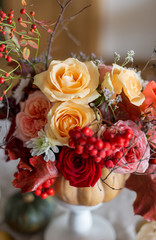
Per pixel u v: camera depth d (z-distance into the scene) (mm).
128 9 1369
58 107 427
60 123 433
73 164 443
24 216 668
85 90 427
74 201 514
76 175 439
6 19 461
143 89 477
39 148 440
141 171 438
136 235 688
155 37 1378
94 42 1413
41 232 714
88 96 427
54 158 440
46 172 447
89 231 695
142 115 452
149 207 491
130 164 427
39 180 447
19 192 718
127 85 429
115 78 433
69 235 687
